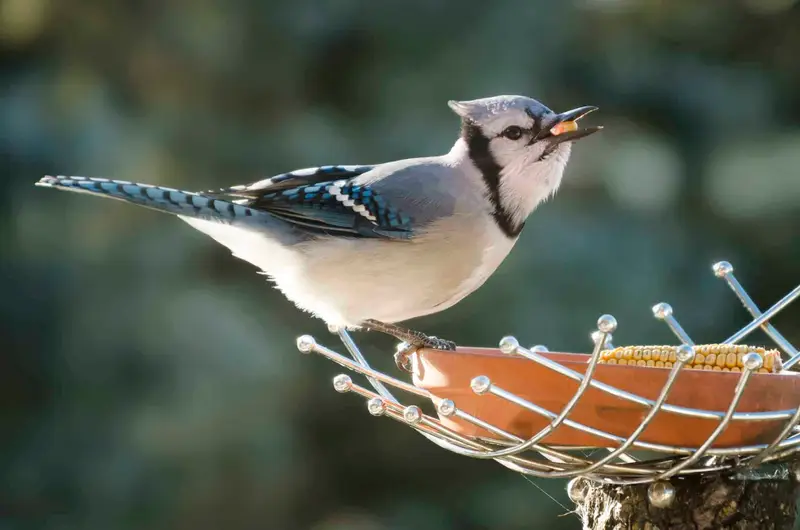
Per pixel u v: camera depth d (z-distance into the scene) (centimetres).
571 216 1245
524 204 687
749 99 1377
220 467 1124
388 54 1298
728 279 605
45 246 1182
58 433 1152
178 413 1120
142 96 1280
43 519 1158
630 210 1277
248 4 1262
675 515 500
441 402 475
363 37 1298
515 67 1288
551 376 475
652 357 527
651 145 1339
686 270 1285
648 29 1404
